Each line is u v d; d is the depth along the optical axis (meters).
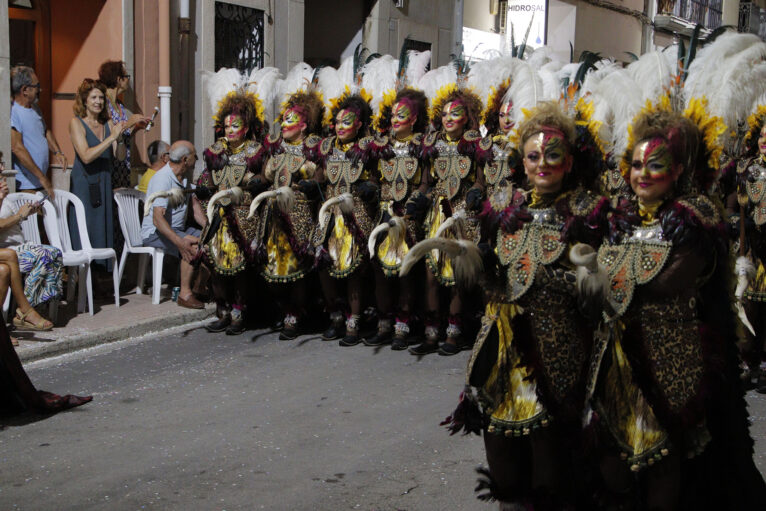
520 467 3.46
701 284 3.23
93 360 6.23
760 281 5.65
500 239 3.43
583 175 3.42
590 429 3.24
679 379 3.17
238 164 6.88
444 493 4.02
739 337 3.45
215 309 7.89
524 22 16.38
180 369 6.04
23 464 4.30
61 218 7.49
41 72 9.05
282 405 5.27
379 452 4.52
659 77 3.88
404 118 6.40
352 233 6.55
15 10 8.70
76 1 8.94
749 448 3.40
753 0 26.86
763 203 5.64
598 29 19.41
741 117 4.76
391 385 5.73
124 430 4.80
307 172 6.72
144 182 8.36
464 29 15.51
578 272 3.11
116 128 7.77
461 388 5.69
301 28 11.52
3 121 7.25
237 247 6.86
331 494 3.99
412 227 6.46
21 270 6.49
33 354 6.13
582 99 3.66
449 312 6.60
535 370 3.25
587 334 3.32
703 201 3.19
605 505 3.37
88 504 3.85
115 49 8.84
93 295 7.93
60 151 8.36
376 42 13.02
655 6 21.86
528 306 3.33
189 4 9.76
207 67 10.07
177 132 9.81
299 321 7.01
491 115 6.20
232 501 3.90
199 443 4.61
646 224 3.24
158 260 7.82
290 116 6.75
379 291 6.70
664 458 3.20
